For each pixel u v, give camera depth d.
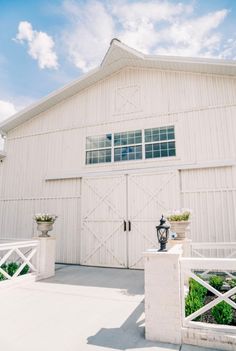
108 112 8.88
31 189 9.48
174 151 7.73
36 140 9.85
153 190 7.63
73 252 8.30
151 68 8.57
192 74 7.99
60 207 8.85
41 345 2.77
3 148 10.42
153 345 2.78
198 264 3.05
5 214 9.74
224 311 3.13
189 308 3.34
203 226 6.91
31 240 6.43
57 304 4.16
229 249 6.51
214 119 7.43
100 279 6.00
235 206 6.73
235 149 7.02
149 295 3.00
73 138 9.22
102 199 8.22
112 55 8.31
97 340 2.89
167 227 3.38
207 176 7.16
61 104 9.72
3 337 2.96
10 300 4.38
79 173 8.77
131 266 7.43
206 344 2.73
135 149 8.26
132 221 7.69
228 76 7.53
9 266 6.45
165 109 8.09
